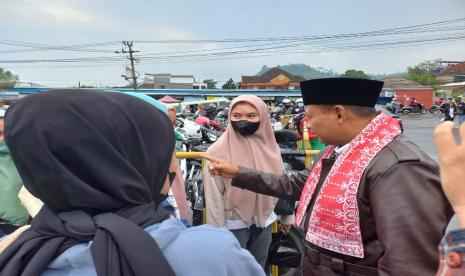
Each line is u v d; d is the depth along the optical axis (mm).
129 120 1054
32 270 950
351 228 1738
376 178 1641
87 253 947
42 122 985
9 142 1017
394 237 1509
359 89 1812
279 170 3037
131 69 44594
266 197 2932
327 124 1893
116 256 921
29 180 1040
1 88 40031
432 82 78250
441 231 1496
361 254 1728
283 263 3451
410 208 1516
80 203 992
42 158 966
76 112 1003
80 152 979
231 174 2527
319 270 1880
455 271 759
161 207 1130
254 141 3031
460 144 803
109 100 1059
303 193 2035
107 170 994
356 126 1864
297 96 41438
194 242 1021
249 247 3096
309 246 1948
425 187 1541
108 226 951
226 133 3059
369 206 1702
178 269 980
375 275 1714
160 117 1152
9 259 1015
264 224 2955
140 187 1037
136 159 1062
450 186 803
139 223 1013
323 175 1960
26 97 1064
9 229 2920
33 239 1021
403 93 55656
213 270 991
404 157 1610
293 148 6527
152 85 69250
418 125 25562
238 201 2844
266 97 43406
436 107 38938
